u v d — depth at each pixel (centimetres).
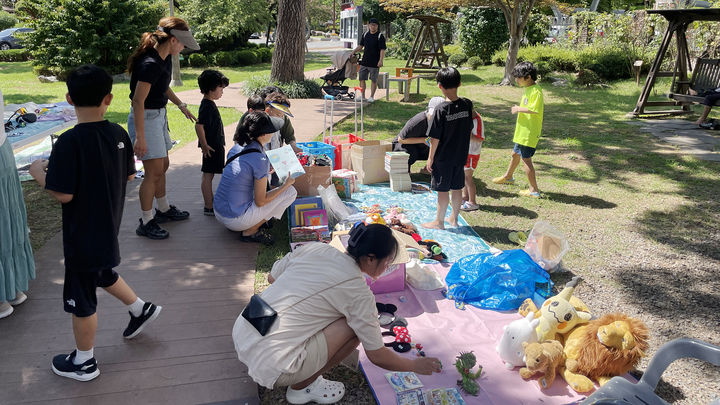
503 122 1089
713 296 411
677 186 679
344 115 1112
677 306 397
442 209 519
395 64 2439
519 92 1498
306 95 1387
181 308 376
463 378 297
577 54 1753
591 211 592
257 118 457
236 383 300
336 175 608
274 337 251
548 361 293
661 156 820
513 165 669
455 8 2822
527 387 300
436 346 336
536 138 608
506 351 313
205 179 537
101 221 272
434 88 1598
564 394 295
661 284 430
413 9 2161
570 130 1014
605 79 1653
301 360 254
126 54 1841
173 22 440
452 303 388
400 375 305
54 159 256
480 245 492
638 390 241
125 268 431
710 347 234
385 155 654
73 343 330
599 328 298
